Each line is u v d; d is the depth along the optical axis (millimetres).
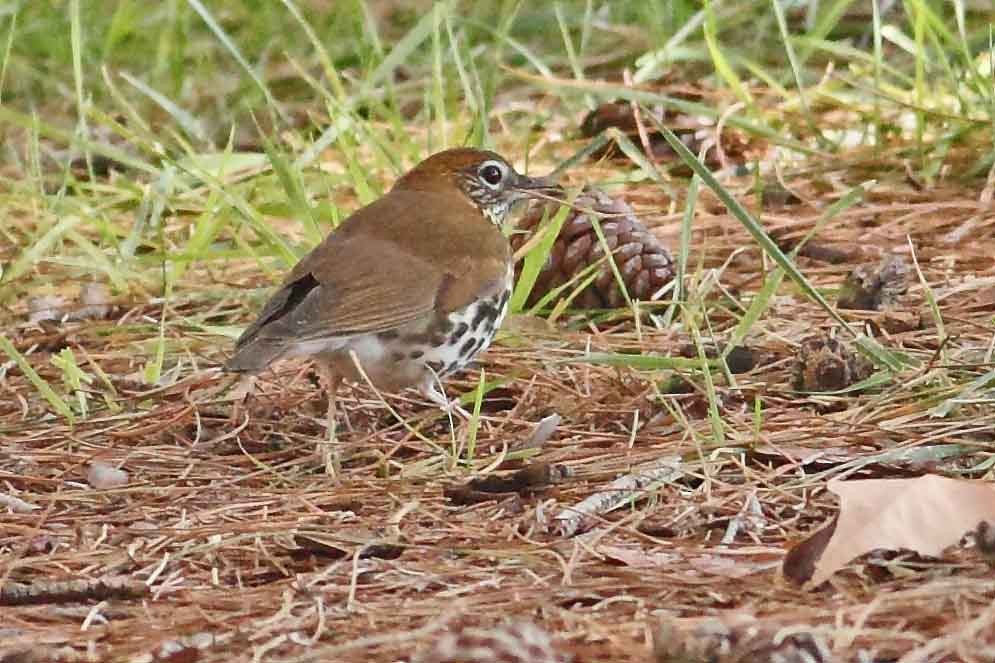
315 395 11969
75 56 15516
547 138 17391
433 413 11445
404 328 11008
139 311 13922
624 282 13352
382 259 11180
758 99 17906
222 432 11484
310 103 19688
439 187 12172
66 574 9086
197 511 9984
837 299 13078
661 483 9852
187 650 7824
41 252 14117
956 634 7418
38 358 13062
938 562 8641
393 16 21688
